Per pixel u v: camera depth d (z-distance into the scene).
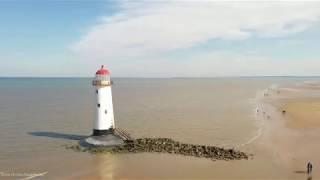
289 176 31.50
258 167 34.12
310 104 85.50
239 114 73.31
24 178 32.44
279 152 39.59
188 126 58.72
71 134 52.75
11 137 50.41
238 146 43.03
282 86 199.12
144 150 39.84
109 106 41.72
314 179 30.70
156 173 32.56
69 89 195.12
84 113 79.62
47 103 104.94
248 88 186.50
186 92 156.62
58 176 32.75
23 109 88.19
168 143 42.22
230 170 33.22
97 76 41.16
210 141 46.31
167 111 80.94
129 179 31.34
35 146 44.41
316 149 40.72
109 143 41.06
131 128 56.91
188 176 31.73
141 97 126.06
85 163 36.31
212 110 81.88
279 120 61.94
